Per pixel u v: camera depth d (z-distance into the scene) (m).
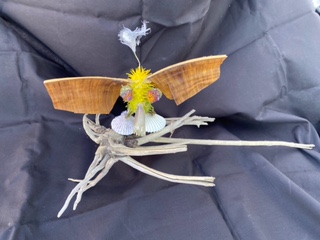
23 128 0.40
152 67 0.40
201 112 0.45
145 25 0.33
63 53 0.39
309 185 0.37
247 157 0.39
